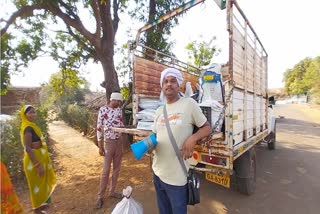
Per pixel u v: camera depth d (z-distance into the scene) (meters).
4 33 3.07
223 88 3.44
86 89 27.23
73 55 8.70
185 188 2.24
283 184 4.92
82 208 3.84
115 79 8.12
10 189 2.26
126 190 2.69
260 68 5.70
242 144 3.74
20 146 5.39
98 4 7.31
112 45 7.97
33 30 7.46
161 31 8.62
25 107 3.52
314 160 6.88
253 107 4.91
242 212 3.71
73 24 7.30
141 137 3.92
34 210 3.52
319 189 4.64
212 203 4.02
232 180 4.74
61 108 18.36
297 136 11.43
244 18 3.91
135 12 9.07
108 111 4.06
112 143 4.01
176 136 2.17
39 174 3.47
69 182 5.15
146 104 4.30
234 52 3.39
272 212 3.71
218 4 3.37
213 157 3.29
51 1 6.39
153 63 4.96
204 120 2.22
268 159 7.03
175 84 2.29
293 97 49.59
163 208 2.42
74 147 8.85
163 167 2.24
